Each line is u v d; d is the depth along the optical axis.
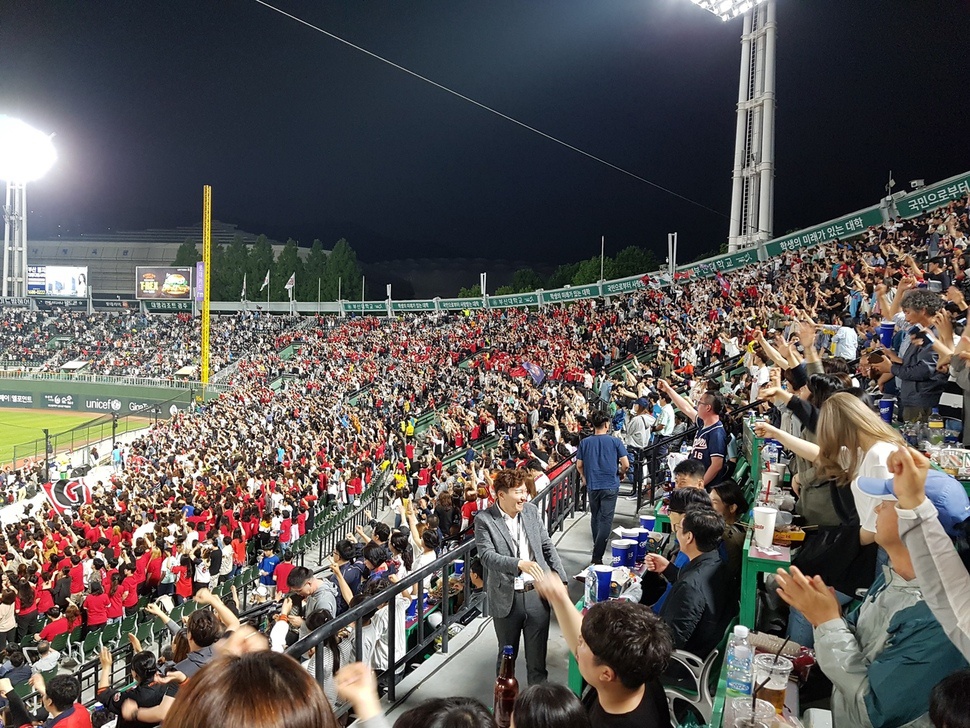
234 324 69.31
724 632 4.06
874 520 3.21
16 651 10.28
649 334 31.95
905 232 28.08
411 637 6.63
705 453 6.66
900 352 7.36
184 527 16.64
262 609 7.00
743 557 4.11
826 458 3.52
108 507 21.23
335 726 1.57
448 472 20.09
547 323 46.09
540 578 3.35
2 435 48.66
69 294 81.62
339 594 7.11
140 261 129.62
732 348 21.97
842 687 2.74
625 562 5.21
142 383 57.75
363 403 42.44
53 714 6.26
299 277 118.69
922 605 2.70
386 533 9.00
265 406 45.34
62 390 58.41
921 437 5.43
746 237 40.88
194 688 1.54
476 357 43.78
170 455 33.28
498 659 5.83
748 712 2.89
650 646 2.71
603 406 19.16
